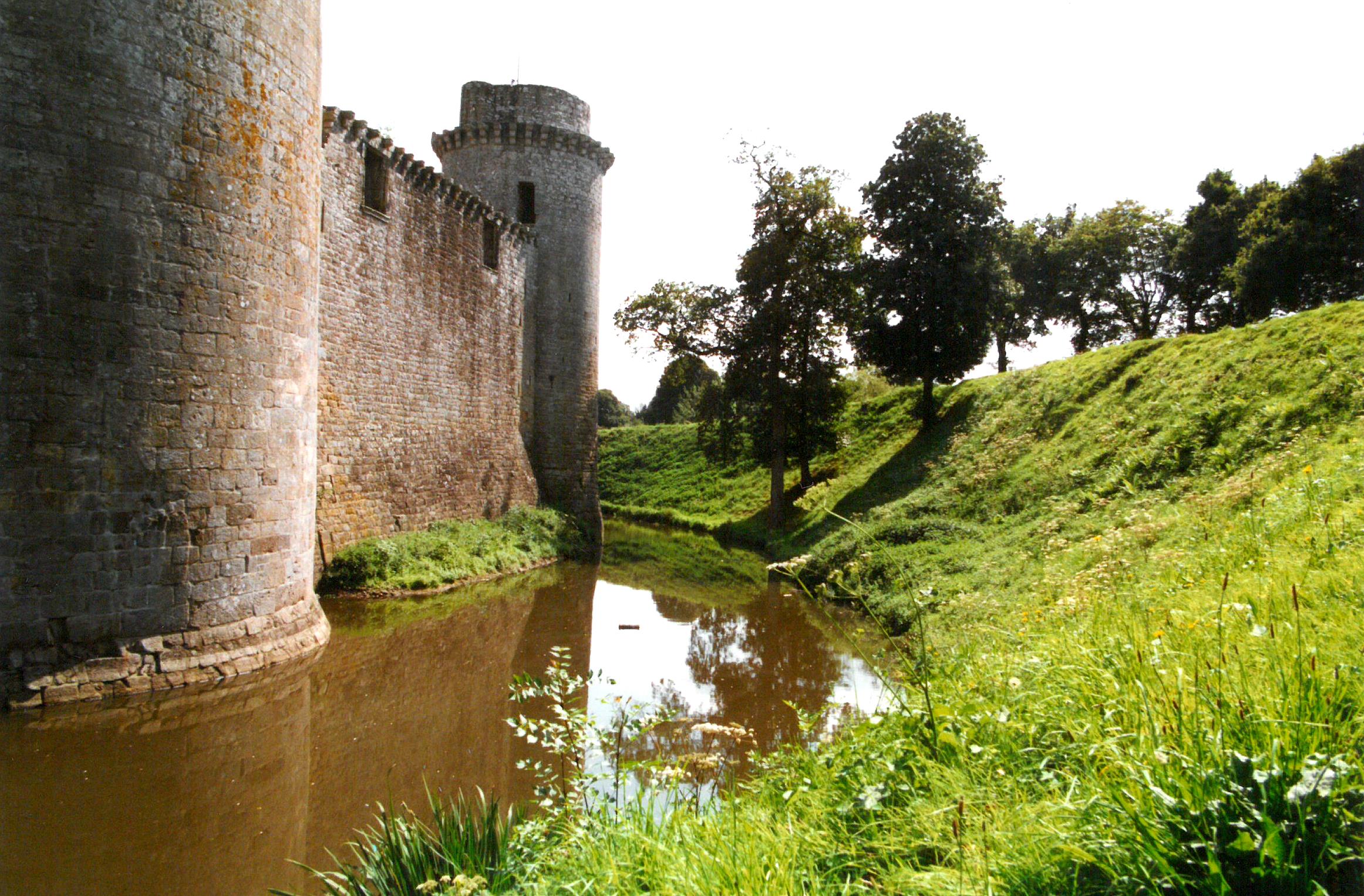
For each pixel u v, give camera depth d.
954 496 17.34
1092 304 41.09
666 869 3.11
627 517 37.56
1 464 7.44
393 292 17.72
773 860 3.02
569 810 4.42
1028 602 8.96
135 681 7.99
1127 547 9.03
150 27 8.25
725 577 19.73
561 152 26.31
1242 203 36.00
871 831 3.34
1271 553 6.01
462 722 8.46
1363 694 2.88
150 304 8.25
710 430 28.36
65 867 5.11
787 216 26.58
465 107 26.16
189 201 8.53
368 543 15.83
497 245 23.19
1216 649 3.73
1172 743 2.84
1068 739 3.64
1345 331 11.68
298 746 7.46
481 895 3.51
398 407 17.94
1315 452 8.93
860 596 5.22
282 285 9.63
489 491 22.58
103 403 7.96
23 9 7.63
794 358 26.64
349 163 16.05
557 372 26.39
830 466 30.11
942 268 24.53
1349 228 27.61
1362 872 2.14
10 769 6.43
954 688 5.08
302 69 10.06
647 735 7.94
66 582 7.72
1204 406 12.68
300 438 10.15
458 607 14.45
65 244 7.78
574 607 15.30
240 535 9.04
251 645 9.08
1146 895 2.32
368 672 9.96
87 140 7.89
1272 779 2.41
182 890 4.91
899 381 26.27
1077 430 16.08
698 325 27.19
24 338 7.57
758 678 10.54
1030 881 2.55
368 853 4.51
